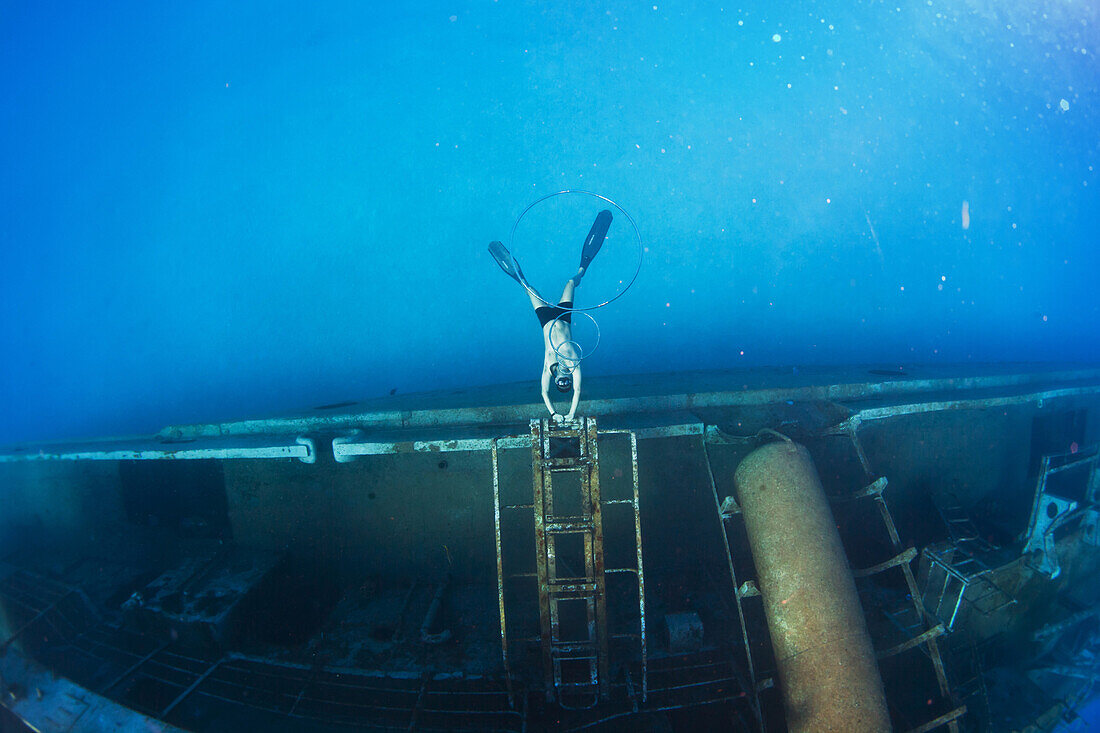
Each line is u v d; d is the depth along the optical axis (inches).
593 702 247.8
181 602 290.8
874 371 426.0
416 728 238.7
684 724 247.0
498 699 251.6
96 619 316.5
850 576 226.8
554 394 354.0
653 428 276.2
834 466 343.0
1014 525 343.6
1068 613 302.2
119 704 236.7
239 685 264.7
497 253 227.6
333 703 251.8
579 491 315.0
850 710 204.8
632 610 295.6
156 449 307.1
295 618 310.7
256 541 337.1
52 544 385.1
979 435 363.9
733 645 269.1
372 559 329.1
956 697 232.8
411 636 286.2
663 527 320.8
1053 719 254.5
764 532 232.2
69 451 345.7
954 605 274.1
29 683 251.4
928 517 351.6
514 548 321.4
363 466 320.2
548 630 243.4
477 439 271.4
